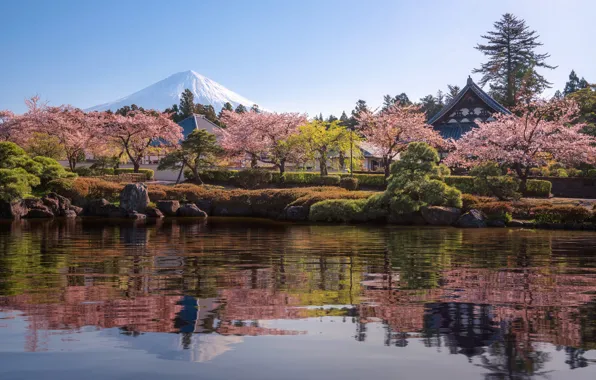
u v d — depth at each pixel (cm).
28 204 2745
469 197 2452
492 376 372
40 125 4609
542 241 1520
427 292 698
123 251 1228
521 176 3275
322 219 2508
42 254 1160
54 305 608
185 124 6331
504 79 7662
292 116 4297
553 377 371
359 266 970
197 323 520
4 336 470
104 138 4725
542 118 3350
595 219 2089
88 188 3180
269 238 1598
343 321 530
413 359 409
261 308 594
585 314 561
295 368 387
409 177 2419
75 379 364
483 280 802
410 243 1448
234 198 3030
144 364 394
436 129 4966
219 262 1027
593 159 3347
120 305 610
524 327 505
